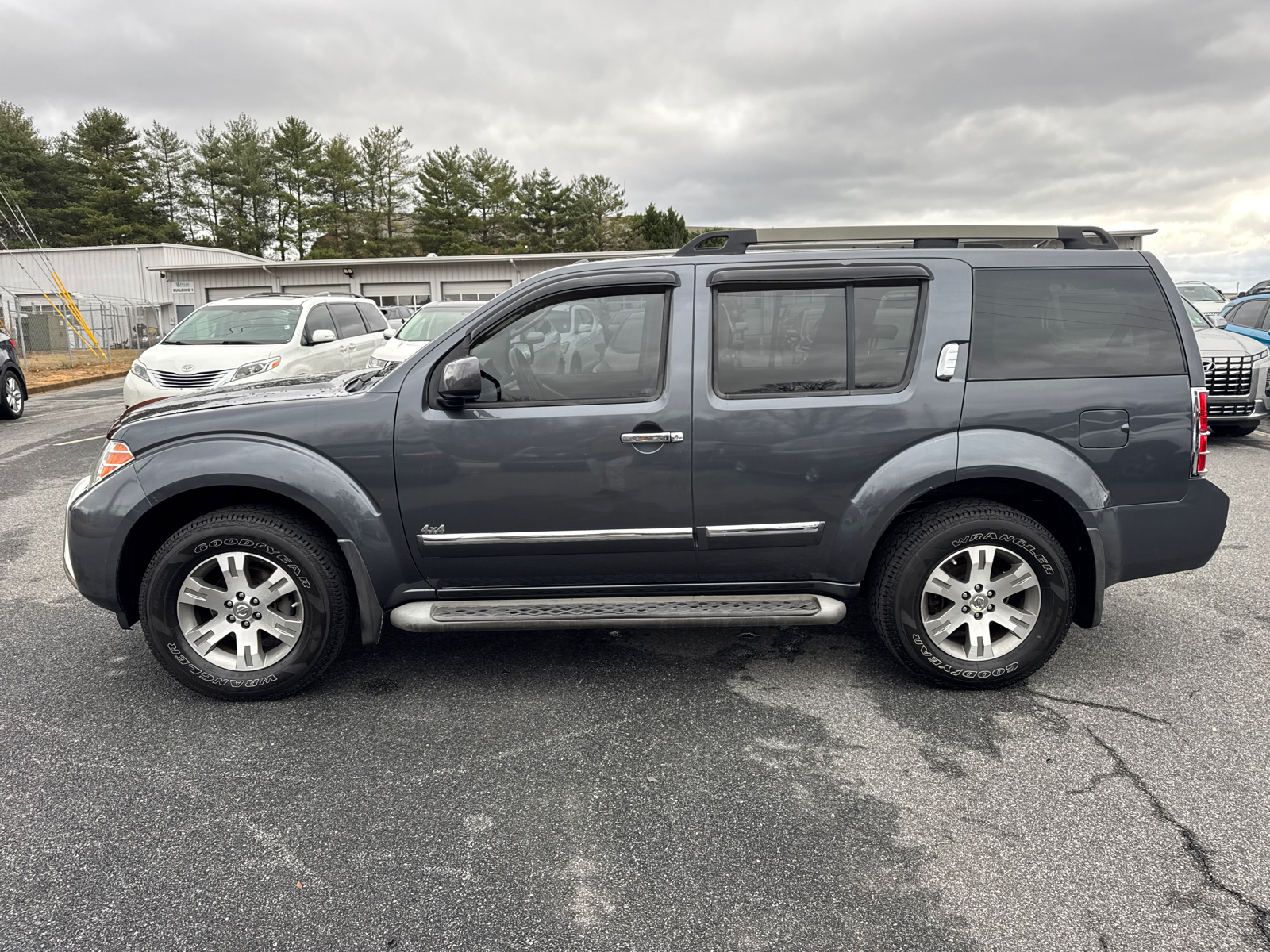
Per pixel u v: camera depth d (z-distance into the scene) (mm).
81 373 22281
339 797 2830
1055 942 2129
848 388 3445
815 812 2719
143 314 34875
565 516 3447
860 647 4090
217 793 2861
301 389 3801
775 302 3443
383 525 3449
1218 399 9133
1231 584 4934
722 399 3414
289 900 2316
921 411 3410
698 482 3430
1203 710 3393
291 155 71500
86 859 2502
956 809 2723
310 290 35719
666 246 82000
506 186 75938
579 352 3455
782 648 4090
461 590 3588
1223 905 2256
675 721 3354
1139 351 3477
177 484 3396
